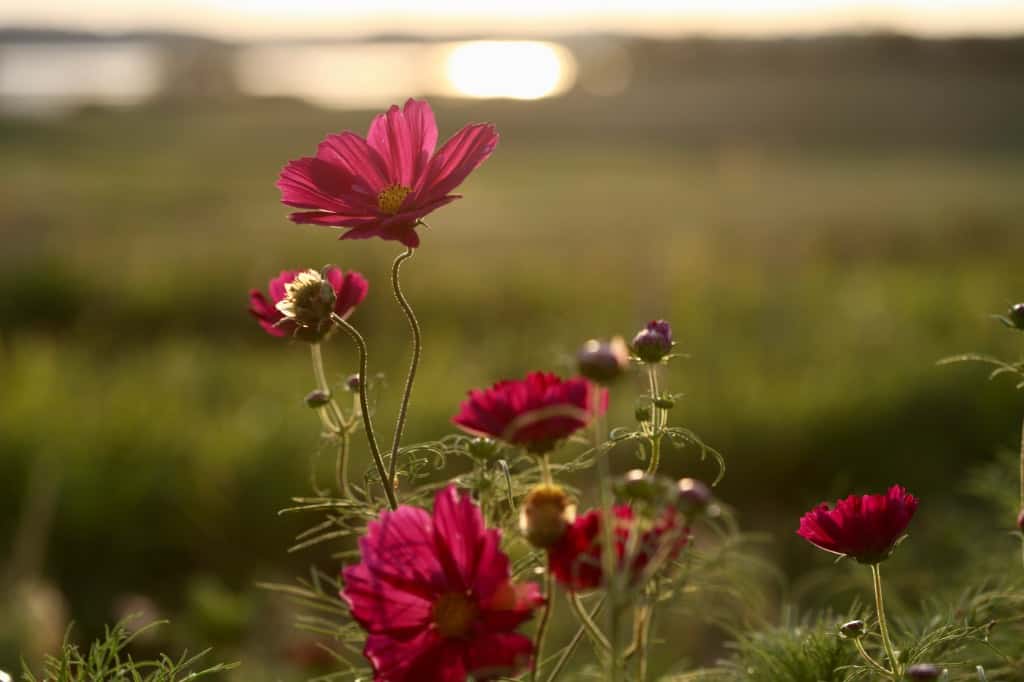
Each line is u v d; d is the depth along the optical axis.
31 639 2.78
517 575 0.98
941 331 6.95
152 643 3.00
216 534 4.33
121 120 38.94
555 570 0.80
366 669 1.05
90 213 16.36
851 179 20.73
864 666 0.97
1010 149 26.27
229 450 4.54
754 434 4.95
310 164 0.94
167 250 11.82
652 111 36.56
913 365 5.65
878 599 0.94
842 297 7.88
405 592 0.81
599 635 0.83
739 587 1.19
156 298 9.21
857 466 4.86
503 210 16.38
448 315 8.54
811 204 16.16
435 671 0.78
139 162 26.23
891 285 8.38
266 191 19.69
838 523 0.93
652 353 0.97
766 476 4.91
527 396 0.81
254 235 13.41
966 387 5.16
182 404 5.60
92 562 4.22
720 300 8.09
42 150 28.02
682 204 16.69
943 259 10.68
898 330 6.73
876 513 0.92
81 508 4.27
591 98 40.25
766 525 4.47
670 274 9.20
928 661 1.09
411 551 0.82
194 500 4.36
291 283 0.97
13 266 10.30
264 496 4.38
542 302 8.77
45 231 14.40
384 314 8.55
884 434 4.92
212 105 46.28
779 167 23.62
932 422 4.97
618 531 0.82
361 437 4.51
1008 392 5.05
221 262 10.43
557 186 20.67
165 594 4.11
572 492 1.06
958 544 2.05
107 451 4.71
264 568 4.29
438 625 0.80
